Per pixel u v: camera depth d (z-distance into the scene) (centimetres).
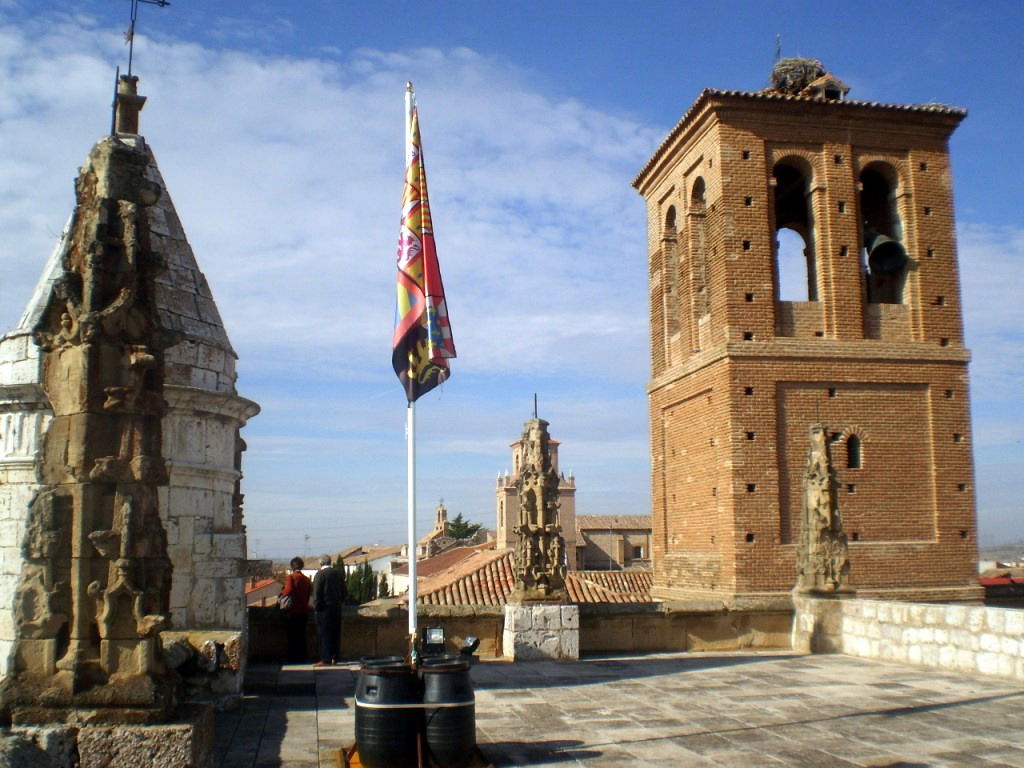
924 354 2866
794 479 2745
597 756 1017
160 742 762
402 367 1222
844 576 1973
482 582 4103
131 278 845
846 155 2933
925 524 2816
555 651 1800
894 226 2995
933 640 1669
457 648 1847
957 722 1188
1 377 1350
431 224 1270
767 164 2894
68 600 796
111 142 874
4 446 1315
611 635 1923
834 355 2806
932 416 2855
